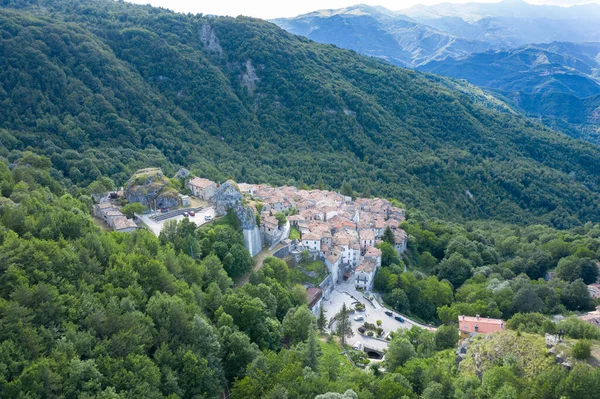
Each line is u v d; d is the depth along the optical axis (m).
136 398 59.56
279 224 153.38
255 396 70.06
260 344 89.00
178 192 159.00
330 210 194.38
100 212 137.00
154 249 98.69
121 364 62.84
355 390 74.56
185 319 75.00
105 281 78.44
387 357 96.56
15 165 159.00
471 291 148.75
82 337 63.59
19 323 59.69
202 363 70.62
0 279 67.88
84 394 56.09
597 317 125.50
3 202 92.25
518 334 83.88
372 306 140.00
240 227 136.62
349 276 160.12
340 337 114.38
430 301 150.50
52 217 90.31
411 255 195.75
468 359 86.75
